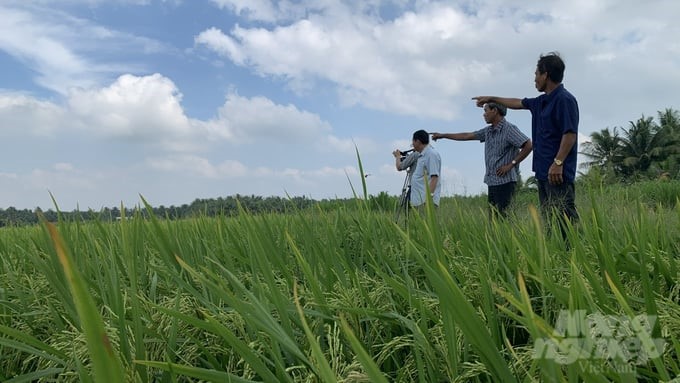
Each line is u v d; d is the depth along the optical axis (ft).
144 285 8.52
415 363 5.39
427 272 4.04
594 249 7.61
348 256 9.34
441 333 5.18
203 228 13.07
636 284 7.04
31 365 6.79
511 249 8.29
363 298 6.56
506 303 6.49
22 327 7.25
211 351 5.89
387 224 11.06
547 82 17.46
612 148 217.56
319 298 5.78
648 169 197.47
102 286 6.93
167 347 5.56
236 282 5.77
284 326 5.23
